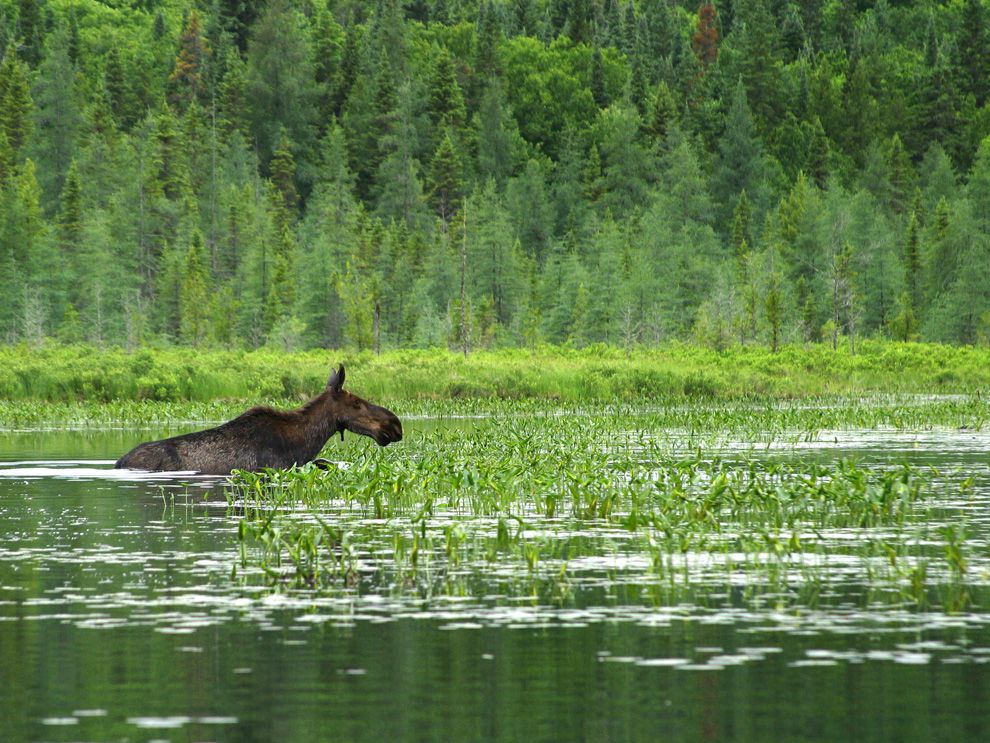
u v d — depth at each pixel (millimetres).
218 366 120312
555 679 19547
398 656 20953
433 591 26188
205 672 20000
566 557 30219
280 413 47250
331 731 17109
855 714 17750
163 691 19016
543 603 24953
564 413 94750
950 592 25906
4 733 17047
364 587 26594
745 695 18688
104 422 83438
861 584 26812
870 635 22266
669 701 18391
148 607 24641
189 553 30688
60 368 107562
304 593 25984
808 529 34781
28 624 23250
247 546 31734
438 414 94938
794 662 20484
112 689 19094
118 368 107938
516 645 21656
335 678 19641
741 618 23625
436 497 42219
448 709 18062
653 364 142625
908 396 118438
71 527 34656
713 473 45531
